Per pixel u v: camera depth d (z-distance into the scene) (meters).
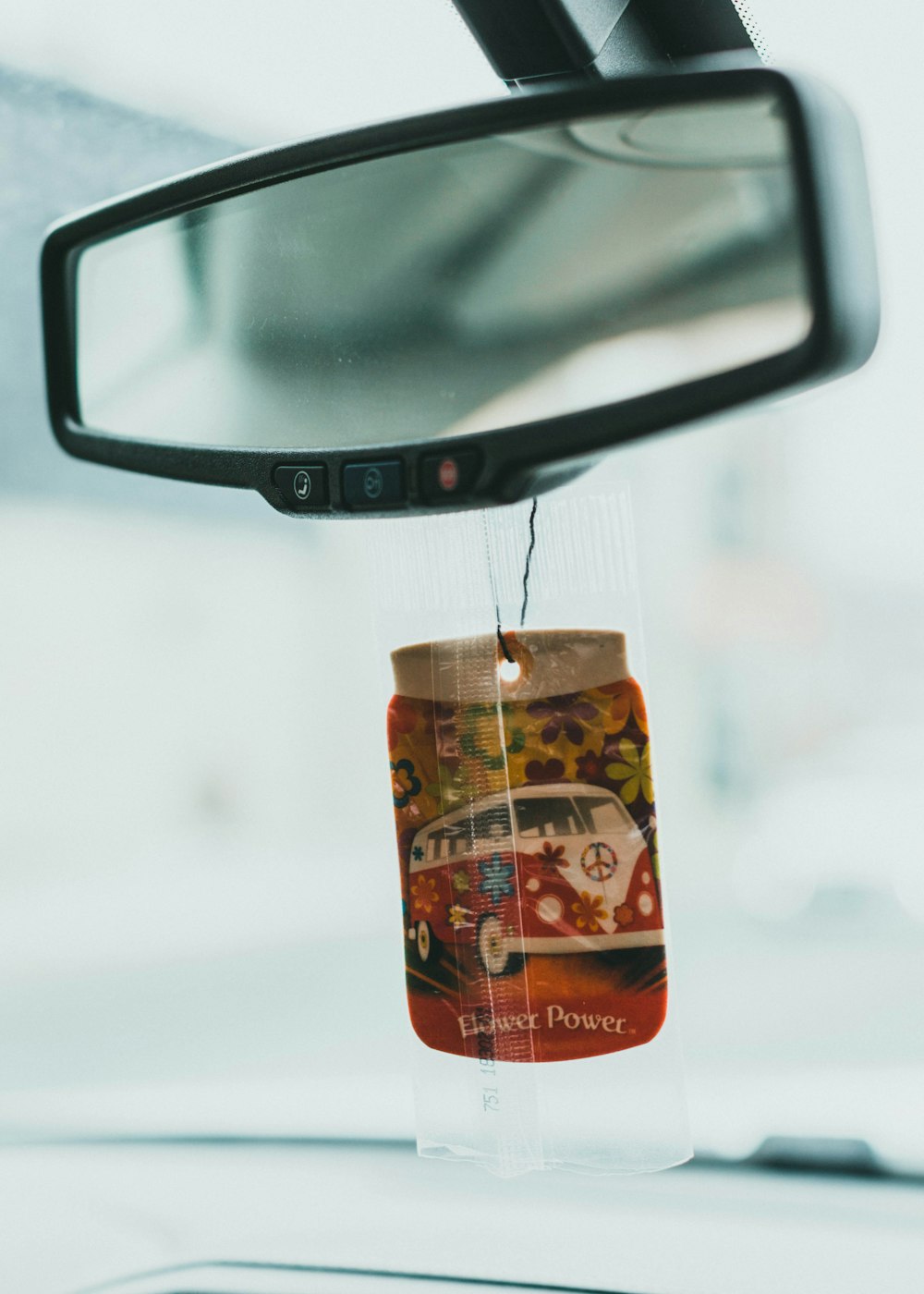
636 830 0.44
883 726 2.00
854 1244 0.59
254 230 0.45
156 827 3.83
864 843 1.72
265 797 4.05
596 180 0.40
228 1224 0.65
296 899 3.11
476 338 0.41
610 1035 0.44
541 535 0.44
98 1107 0.76
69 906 3.23
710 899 1.83
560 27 0.46
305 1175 0.68
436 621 0.45
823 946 1.60
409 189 0.42
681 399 0.39
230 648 3.99
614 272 0.40
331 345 0.43
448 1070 0.45
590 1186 0.65
